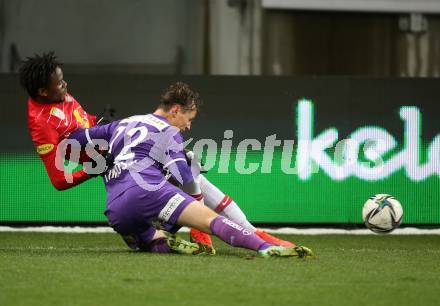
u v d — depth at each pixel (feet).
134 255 64.39
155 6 129.29
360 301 46.11
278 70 131.34
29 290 48.32
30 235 89.61
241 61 130.21
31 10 127.44
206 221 62.34
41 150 68.59
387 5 130.82
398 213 75.92
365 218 76.43
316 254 69.10
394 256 68.39
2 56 126.72
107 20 128.77
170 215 62.85
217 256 63.82
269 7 129.80
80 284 50.26
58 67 68.74
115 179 64.80
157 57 129.39
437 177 100.17
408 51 133.08
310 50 133.59
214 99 98.32
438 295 48.11
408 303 45.75
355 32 133.49
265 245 62.18
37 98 68.80
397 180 100.07
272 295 47.34
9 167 98.22
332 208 100.01
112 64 128.77
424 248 79.56
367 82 99.81
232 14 129.90
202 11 129.49
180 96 66.13
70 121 69.51
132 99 97.55
